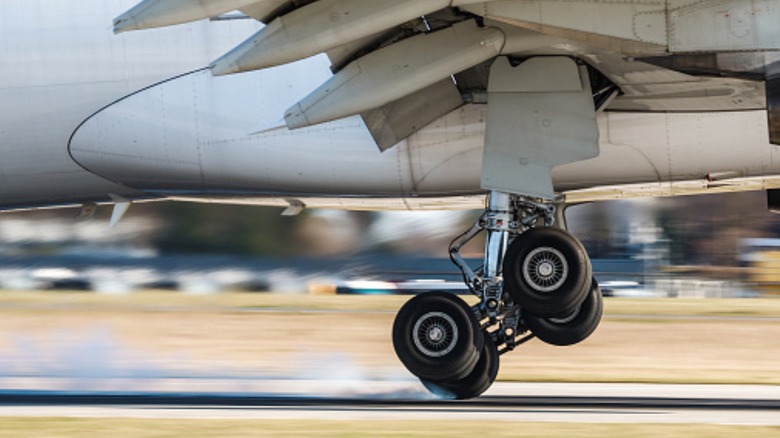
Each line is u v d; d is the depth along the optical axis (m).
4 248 91.50
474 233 45.84
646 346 64.75
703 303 85.38
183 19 39.00
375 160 47.75
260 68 41.56
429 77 43.12
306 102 43.75
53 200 52.28
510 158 44.12
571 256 44.06
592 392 49.59
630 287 92.81
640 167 46.66
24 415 44.31
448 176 47.53
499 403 46.62
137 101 48.47
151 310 77.50
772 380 53.19
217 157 48.62
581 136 43.91
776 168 46.16
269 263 91.56
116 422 42.56
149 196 51.81
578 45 42.91
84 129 49.03
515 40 43.03
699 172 46.56
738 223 94.06
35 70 48.72
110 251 92.00
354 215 92.81
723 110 45.31
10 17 48.69
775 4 40.03
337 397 48.06
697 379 53.56
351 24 40.09
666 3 40.34
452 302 44.38
